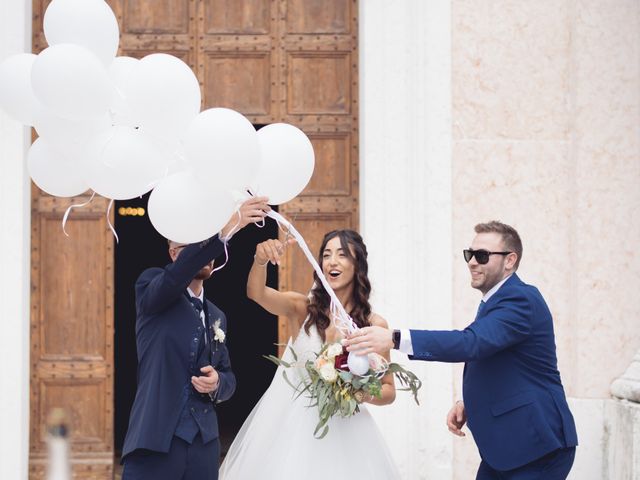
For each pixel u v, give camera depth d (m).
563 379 6.16
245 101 6.54
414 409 6.04
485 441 4.02
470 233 6.18
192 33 6.53
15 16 6.00
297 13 6.56
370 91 6.17
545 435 3.89
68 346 6.32
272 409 4.27
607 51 6.16
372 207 6.14
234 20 6.55
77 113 3.38
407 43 6.19
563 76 6.24
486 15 6.22
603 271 6.14
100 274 6.35
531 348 4.00
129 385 9.90
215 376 3.92
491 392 4.02
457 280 6.15
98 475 6.27
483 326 3.90
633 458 5.64
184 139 3.48
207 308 4.20
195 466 3.93
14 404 5.92
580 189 6.14
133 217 10.58
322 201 6.50
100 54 3.57
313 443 4.05
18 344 5.94
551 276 6.20
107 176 3.50
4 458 5.90
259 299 4.34
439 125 6.15
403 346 3.83
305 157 3.80
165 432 3.83
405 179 6.16
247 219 3.74
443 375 6.04
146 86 3.40
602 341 6.12
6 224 5.95
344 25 6.57
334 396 3.88
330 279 4.31
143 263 10.55
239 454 4.28
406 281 6.12
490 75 6.21
